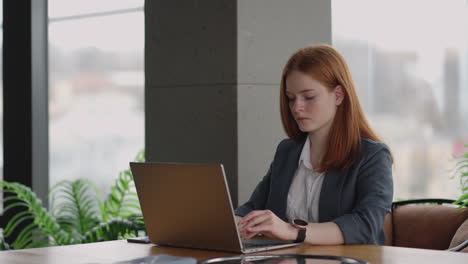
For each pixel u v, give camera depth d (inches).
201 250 85.0
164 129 138.3
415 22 138.6
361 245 86.8
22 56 178.9
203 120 131.5
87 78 173.8
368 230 90.1
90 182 169.5
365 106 143.6
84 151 175.0
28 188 165.2
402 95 139.7
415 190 138.1
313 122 97.4
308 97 97.3
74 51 175.2
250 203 110.0
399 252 80.7
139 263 71.1
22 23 178.4
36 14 178.5
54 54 178.4
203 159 131.6
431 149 136.6
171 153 137.3
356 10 144.2
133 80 166.7
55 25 178.2
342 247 85.3
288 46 133.7
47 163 180.5
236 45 125.6
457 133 134.1
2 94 183.8
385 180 95.5
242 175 126.4
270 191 106.8
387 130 141.2
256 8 128.4
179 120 135.6
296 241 87.1
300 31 135.9
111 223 150.9
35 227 172.9
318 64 97.0
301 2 136.1
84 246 90.2
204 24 130.8
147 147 141.3
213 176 80.0
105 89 170.9
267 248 83.8
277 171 107.1
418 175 137.7
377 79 142.6
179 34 135.1
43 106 180.2
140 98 166.1
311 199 101.5
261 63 129.3
